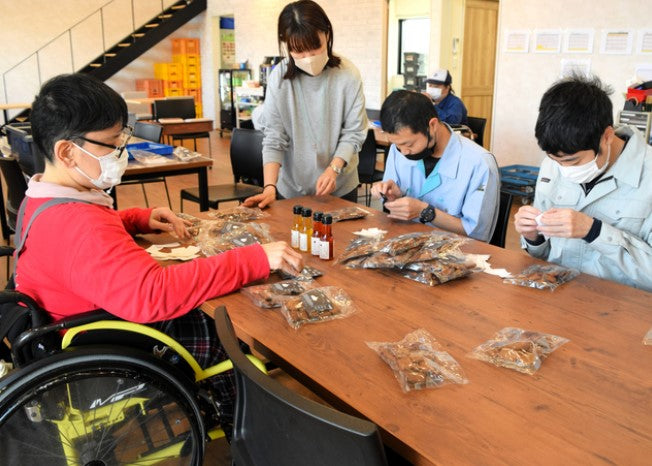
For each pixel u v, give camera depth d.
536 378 1.08
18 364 1.42
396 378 1.09
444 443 0.90
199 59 11.87
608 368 1.11
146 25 10.77
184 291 1.39
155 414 1.51
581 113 1.40
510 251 1.78
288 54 2.44
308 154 2.68
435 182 2.15
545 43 5.21
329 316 1.35
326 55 2.40
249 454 1.15
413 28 8.53
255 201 2.38
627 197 1.62
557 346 1.20
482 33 7.49
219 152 8.88
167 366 1.40
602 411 0.98
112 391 1.45
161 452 1.55
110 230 1.35
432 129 2.00
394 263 1.60
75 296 1.40
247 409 1.12
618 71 4.79
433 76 5.24
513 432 0.93
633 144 1.59
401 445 0.91
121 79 11.56
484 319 1.33
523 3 5.31
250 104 9.67
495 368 1.12
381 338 1.25
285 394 0.85
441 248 1.66
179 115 8.27
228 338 1.03
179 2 11.16
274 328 1.31
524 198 4.96
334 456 0.89
